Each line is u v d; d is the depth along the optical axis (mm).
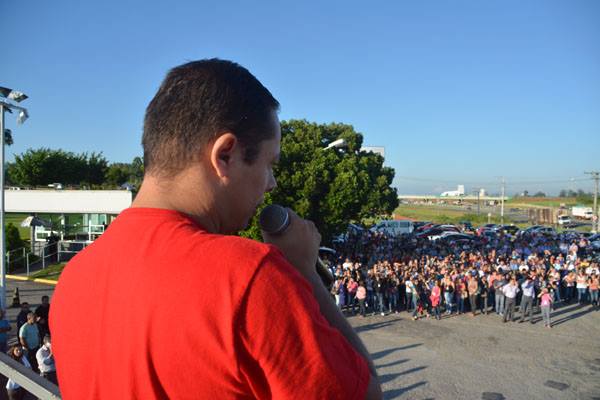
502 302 19125
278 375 662
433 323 18000
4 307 16078
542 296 17688
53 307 926
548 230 52406
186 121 837
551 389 11367
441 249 32500
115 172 51688
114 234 853
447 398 10812
